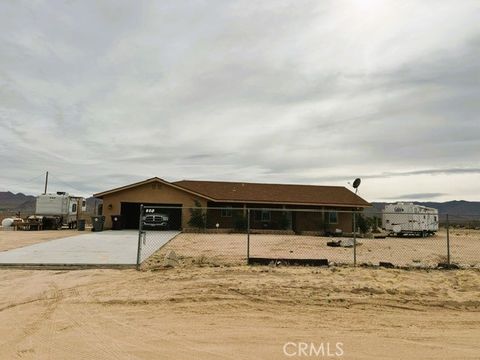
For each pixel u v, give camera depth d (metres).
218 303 7.61
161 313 6.96
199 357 5.01
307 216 31.25
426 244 22.77
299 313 7.07
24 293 8.24
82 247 16.05
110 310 7.09
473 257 16.11
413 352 5.29
